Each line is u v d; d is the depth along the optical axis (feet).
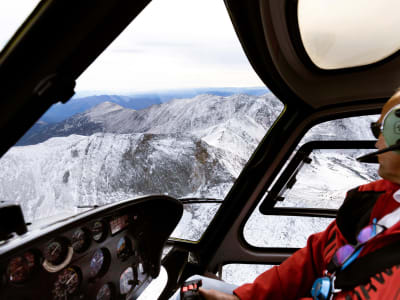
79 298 3.34
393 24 3.98
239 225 7.43
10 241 2.43
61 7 1.40
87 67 1.62
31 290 2.76
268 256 7.77
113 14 1.45
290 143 6.48
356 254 1.86
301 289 2.79
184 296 3.03
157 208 4.37
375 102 5.65
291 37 4.33
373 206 1.96
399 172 1.73
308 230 7.82
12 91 1.51
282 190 7.16
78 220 2.98
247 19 3.68
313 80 5.60
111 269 3.77
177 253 7.07
